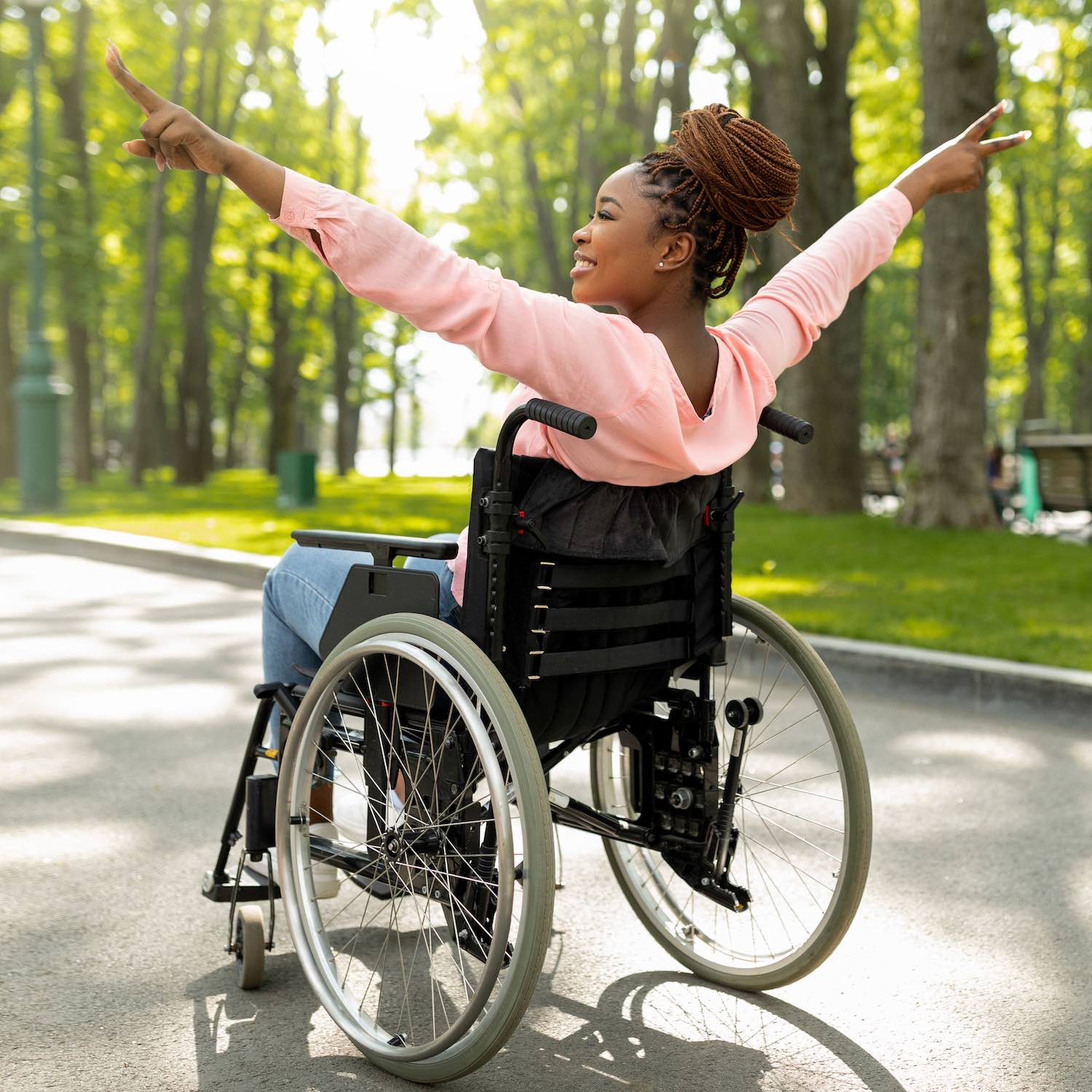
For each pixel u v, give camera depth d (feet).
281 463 52.90
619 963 9.14
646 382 6.72
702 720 8.22
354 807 8.39
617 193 7.20
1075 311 88.07
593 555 7.07
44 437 46.96
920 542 35.94
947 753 15.02
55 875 10.63
